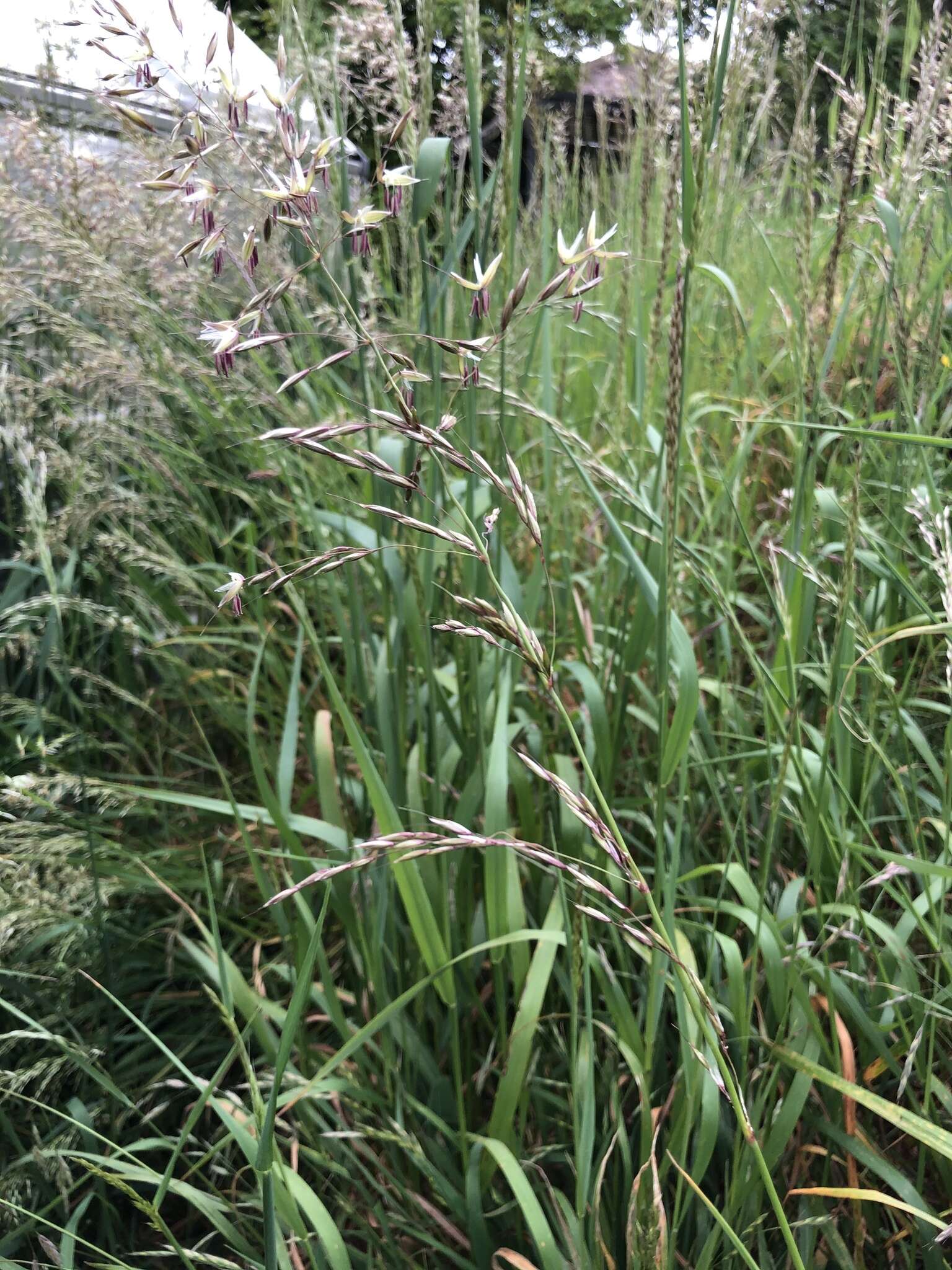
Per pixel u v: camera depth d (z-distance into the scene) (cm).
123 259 191
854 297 201
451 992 132
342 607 176
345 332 136
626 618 163
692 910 147
